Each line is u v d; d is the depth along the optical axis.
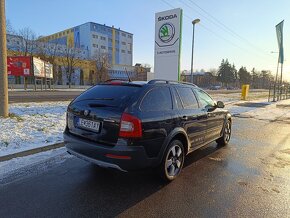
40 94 22.92
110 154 3.65
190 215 3.34
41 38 68.50
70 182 4.16
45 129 7.28
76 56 74.19
